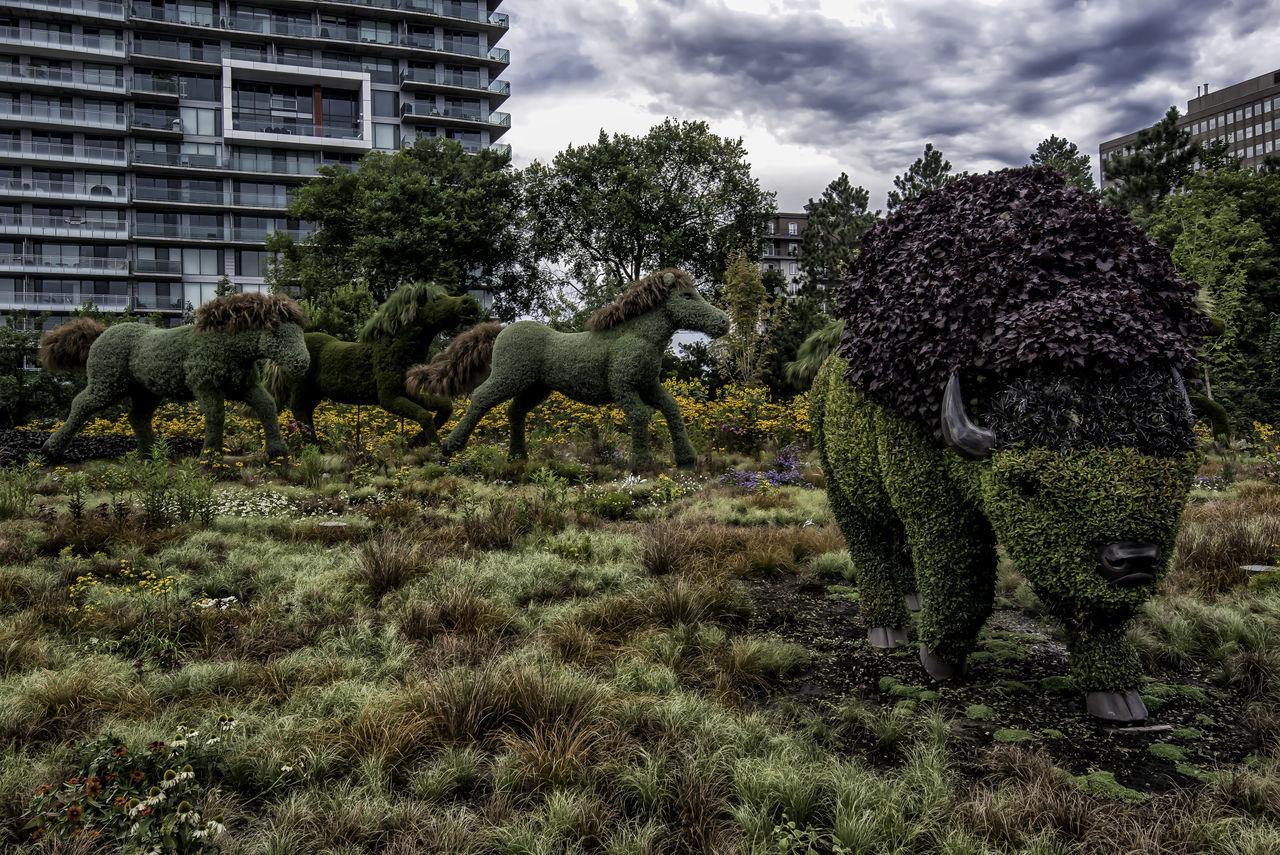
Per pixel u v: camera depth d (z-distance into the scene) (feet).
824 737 12.32
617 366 38.47
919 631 14.56
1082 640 12.71
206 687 13.52
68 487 27.07
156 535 23.39
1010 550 11.45
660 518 28.50
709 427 46.88
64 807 9.06
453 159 113.29
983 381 11.66
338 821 9.78
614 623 17.11
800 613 18.97
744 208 111.86
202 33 153.28
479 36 172.24
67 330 41.73
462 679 13.12
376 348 44.19
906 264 13.12
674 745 11.64
